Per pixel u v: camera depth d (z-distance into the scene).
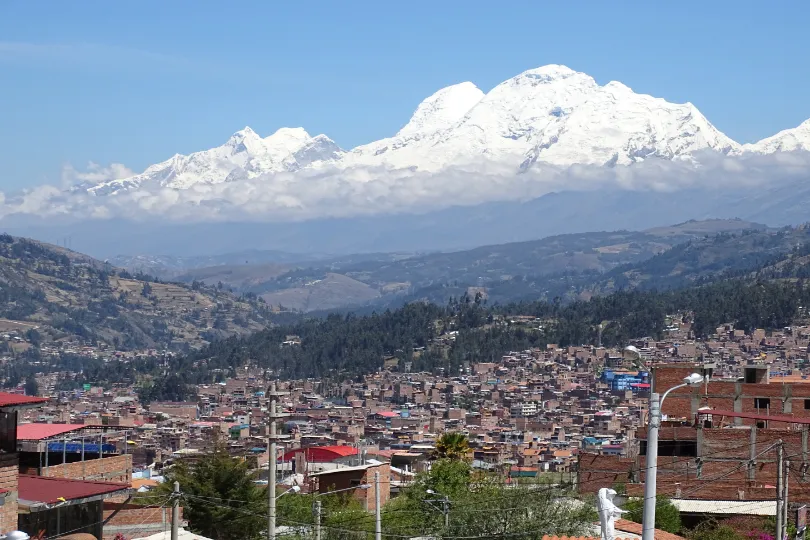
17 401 55.34
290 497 92.19
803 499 90.62
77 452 87.00
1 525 52.69
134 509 70.25
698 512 88.00
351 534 81.19
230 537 81.19
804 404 104.94
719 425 103.00
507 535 74.44
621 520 75.12
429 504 84.00
